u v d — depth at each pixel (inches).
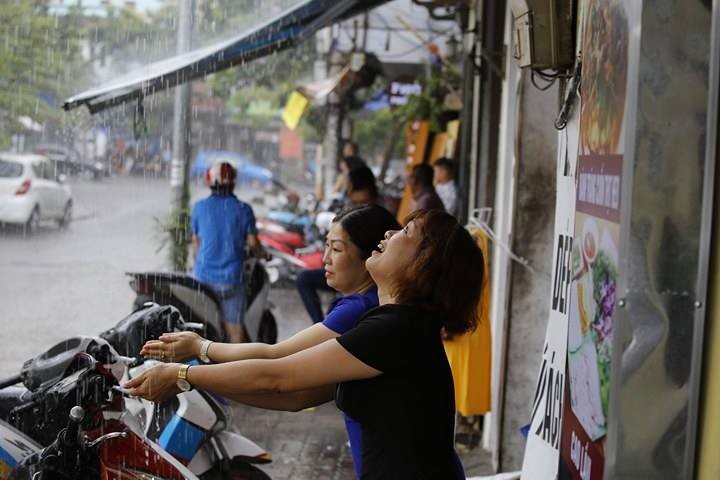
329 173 1007.0
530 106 255.3
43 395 134.6
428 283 118.0
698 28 109.5
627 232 111.0
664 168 110.5
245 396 136.9
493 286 317.7
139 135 410.9
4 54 1053.8
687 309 111.0
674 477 112.0
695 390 111.0
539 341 261.0
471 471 275.4
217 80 1145.4
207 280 350.9
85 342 133.8
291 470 271.0
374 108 999.6
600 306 122.0
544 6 178.4
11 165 906.1
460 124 550.9
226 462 189.5
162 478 141.3
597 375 121.7
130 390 123.5
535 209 258.2
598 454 119.6
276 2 367.6
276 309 554.3
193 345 139.9
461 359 280.8
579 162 141.7
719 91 109.7
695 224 110.4
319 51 847.7
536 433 179.0
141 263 664.4
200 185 1143.0
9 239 821.9
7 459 139.1
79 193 1261.1
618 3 118.8
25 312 478.3
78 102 364.2
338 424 319.9
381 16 718.5
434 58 721.0
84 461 132.6
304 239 740.0
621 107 114.9
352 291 153.5
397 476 114.7
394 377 116.0
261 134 2158.0
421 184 403.9
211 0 657.0
